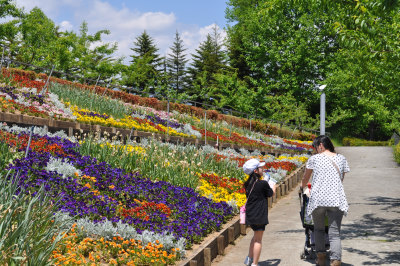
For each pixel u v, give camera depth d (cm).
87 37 4012
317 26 4447
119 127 1510
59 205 607
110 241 600
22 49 3275
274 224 980
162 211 793
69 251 514
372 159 2580
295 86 4622
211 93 5544
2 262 362
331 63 4309
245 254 746
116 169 912
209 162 1398
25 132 1030
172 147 1389
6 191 496
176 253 616
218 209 897
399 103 1099
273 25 4331
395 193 1362
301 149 2970
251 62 5084
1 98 1223
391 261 641
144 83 6044
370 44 797
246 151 2102
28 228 401
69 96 1662
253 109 4728
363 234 820
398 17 858
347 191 1420
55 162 824
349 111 4638
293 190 1598
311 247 693
